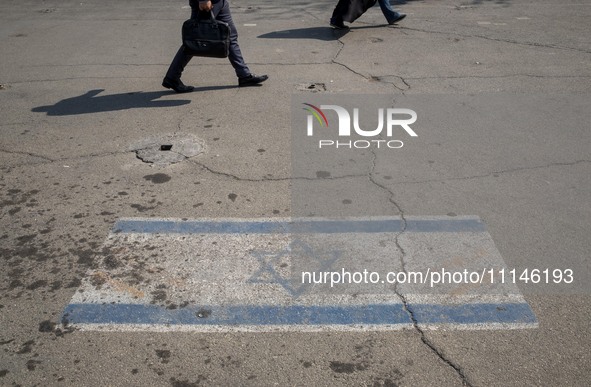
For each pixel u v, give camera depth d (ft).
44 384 10.36
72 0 45.03
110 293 12.62
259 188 16.75
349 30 33.83
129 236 14.60
